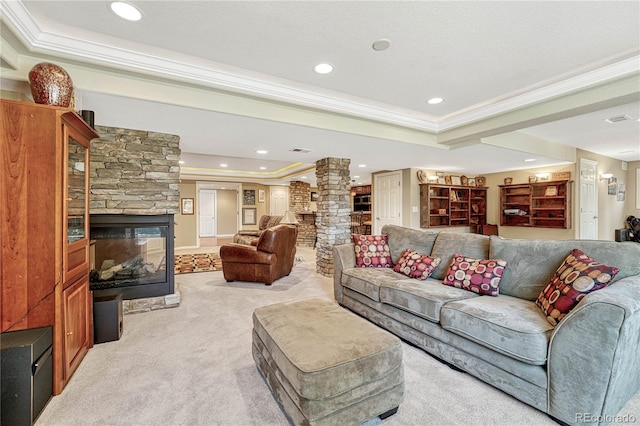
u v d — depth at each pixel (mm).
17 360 1549
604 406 1435
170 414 1681
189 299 3787
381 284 2775
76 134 2088
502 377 1820
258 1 1711
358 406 1531
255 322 2117
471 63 2438
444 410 1714
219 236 12484
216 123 3107
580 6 1750
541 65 2469
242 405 1765
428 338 2314
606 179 6559
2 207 1754
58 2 1718
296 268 5676
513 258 2438
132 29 1996
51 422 1614
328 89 2986
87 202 2326
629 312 1388
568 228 5957
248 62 2443
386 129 3791
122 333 2754
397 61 2406
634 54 2299
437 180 6992
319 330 1806
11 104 1758
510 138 4414
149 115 2846
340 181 5090
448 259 2900
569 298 1693
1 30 1791
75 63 2197
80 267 2191
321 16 1847
